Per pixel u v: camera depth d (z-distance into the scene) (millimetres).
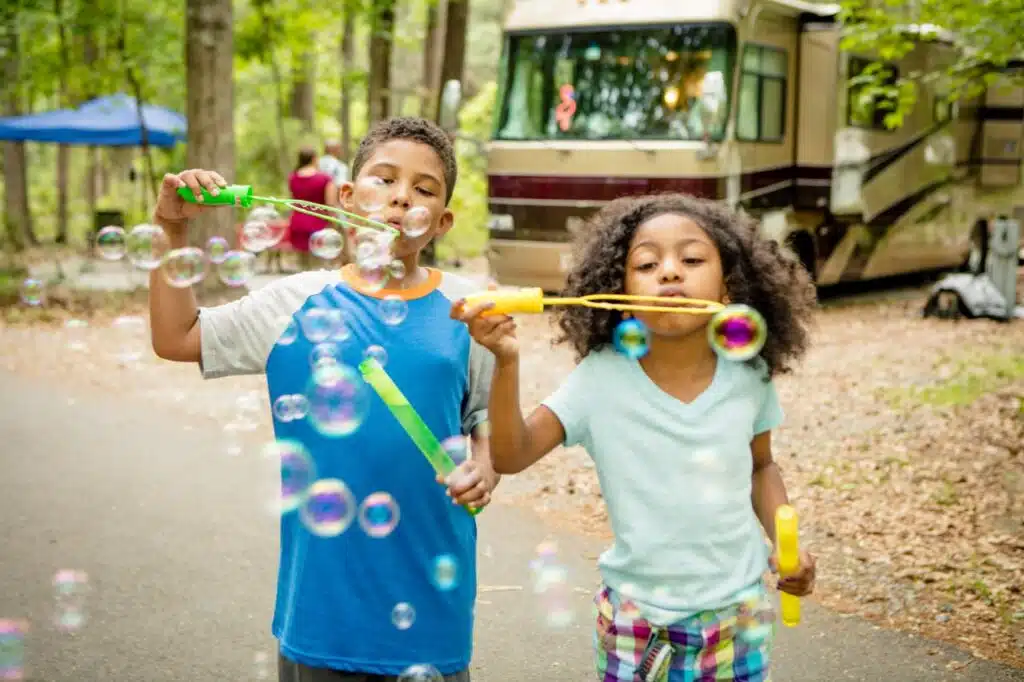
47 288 14719
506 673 3688
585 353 2377
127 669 3662
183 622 4059
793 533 2061
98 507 5461
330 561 2174
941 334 10898
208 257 2775
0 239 21516
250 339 2314
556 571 4645
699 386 2305
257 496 5699
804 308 2545
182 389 8539
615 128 11086
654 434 2250
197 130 12664
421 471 2203
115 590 4355
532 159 11484
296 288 2326
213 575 4543
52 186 31281
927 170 14422
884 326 11523
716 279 2320
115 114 16938
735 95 10867
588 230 2488
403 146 2266
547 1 11617
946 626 4051
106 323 11883
